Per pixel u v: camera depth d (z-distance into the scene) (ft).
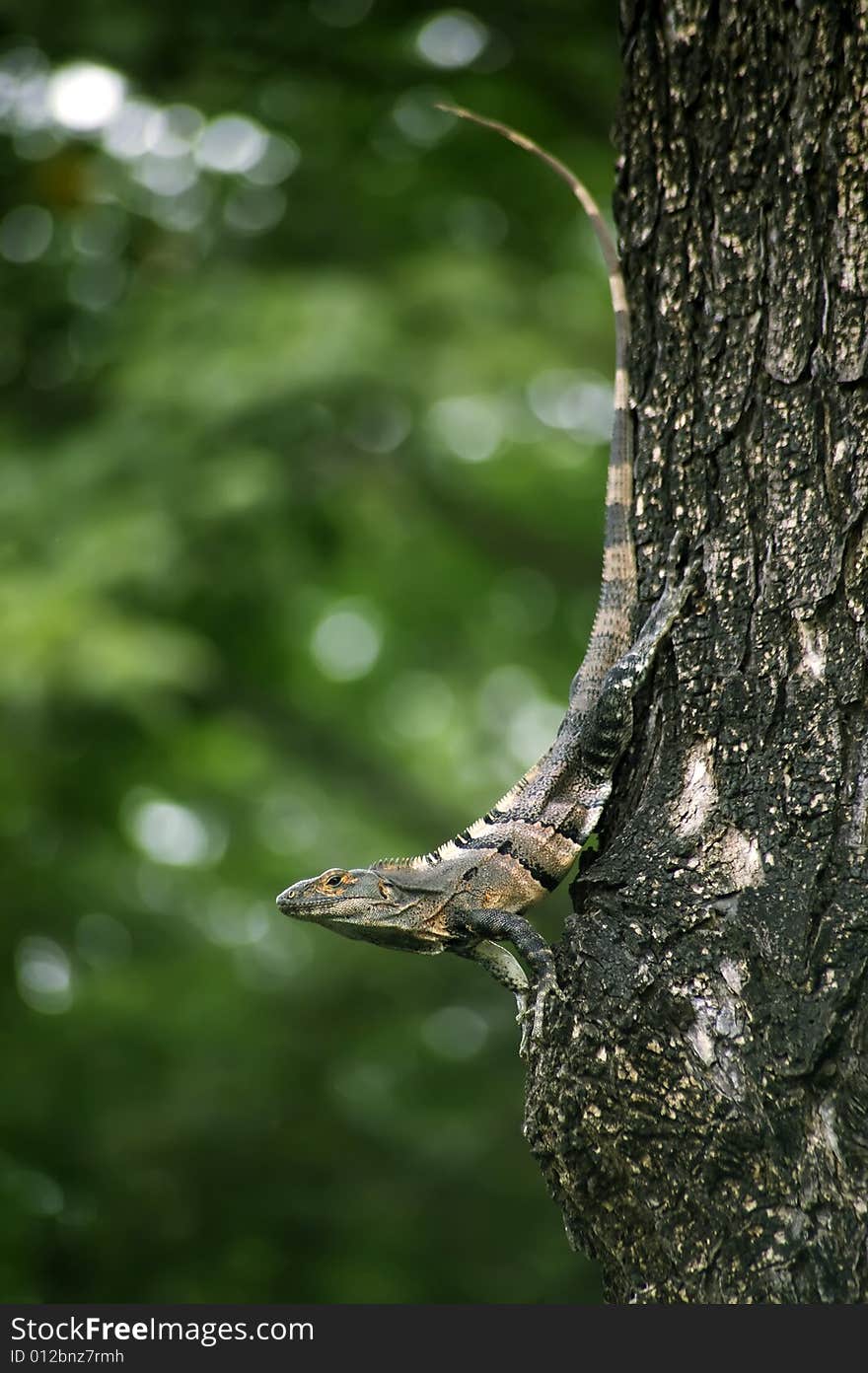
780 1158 15.99
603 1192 17.10
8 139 49.32
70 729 51.88
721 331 19.19
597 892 18.01
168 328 50.62
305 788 66.39
